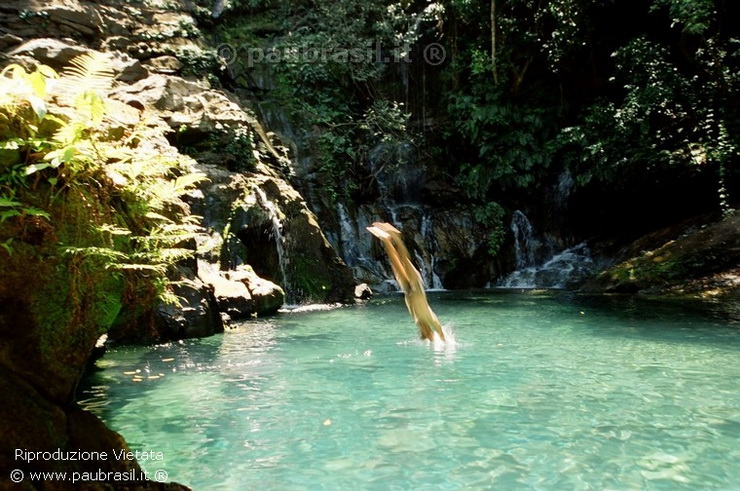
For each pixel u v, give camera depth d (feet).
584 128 52.54
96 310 9.21
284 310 34.60
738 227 41.91
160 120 36.35
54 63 35.86
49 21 41.86
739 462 11.25
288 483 10.44
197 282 26.04
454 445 12.25
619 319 29.84
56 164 8.46
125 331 23.03
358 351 22.00
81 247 9.07
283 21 58.29
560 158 57.72
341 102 57.62
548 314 32.14
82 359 9.00
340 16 58.34
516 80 57.98
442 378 17.89
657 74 48.57
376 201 56.70
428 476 10.72
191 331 24.67
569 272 52.03
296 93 55.06
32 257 8.53
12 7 40.86
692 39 52.70
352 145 56.59
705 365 19.35
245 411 14.69
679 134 49.44
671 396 15.75
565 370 18.81
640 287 41.42
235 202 35.32
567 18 53.52
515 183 58.23
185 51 47.96
